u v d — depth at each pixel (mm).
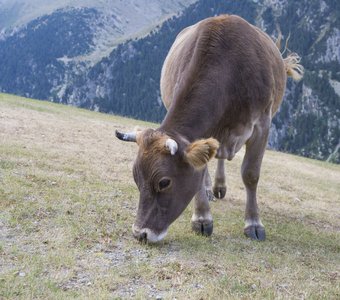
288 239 3457
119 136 2768
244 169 3348
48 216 3248
